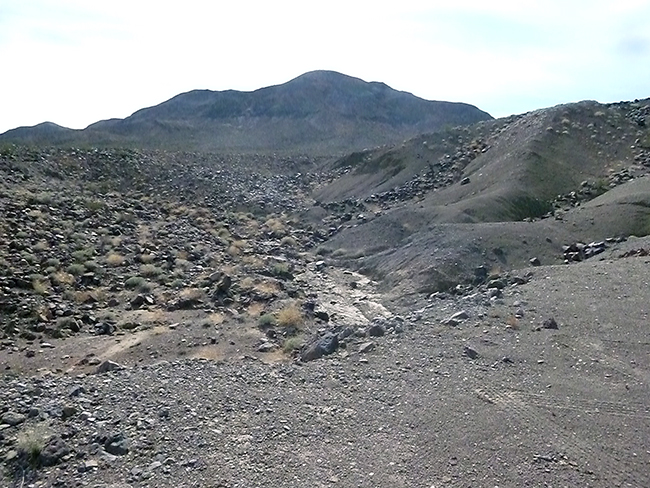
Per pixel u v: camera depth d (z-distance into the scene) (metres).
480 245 26.25
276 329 17.11
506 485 7.70
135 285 22.30
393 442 8.78
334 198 53.28
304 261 30.78
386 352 12.64
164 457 8.24
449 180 46.53
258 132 122.25
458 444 8.70
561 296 15.70
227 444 8.62
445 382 10.86
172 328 17.47
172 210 40.59
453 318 14.41
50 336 17.19
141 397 10.32
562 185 37.75
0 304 18.55
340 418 9.57
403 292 23.48
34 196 34.81
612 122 47.12
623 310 14.27
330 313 20.23
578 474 7.96
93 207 35.62
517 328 13.71
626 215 28.20
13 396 10.81
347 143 110.12
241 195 51.47
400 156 55.22
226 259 28.42
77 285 21.80
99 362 14.76
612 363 11.63
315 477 7.84
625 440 8.84
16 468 8.34
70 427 9.16
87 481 7.79
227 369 12.05
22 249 24.59
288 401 10.20
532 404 9.96
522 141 44.41
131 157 57.62
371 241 32.28
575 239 27.27
